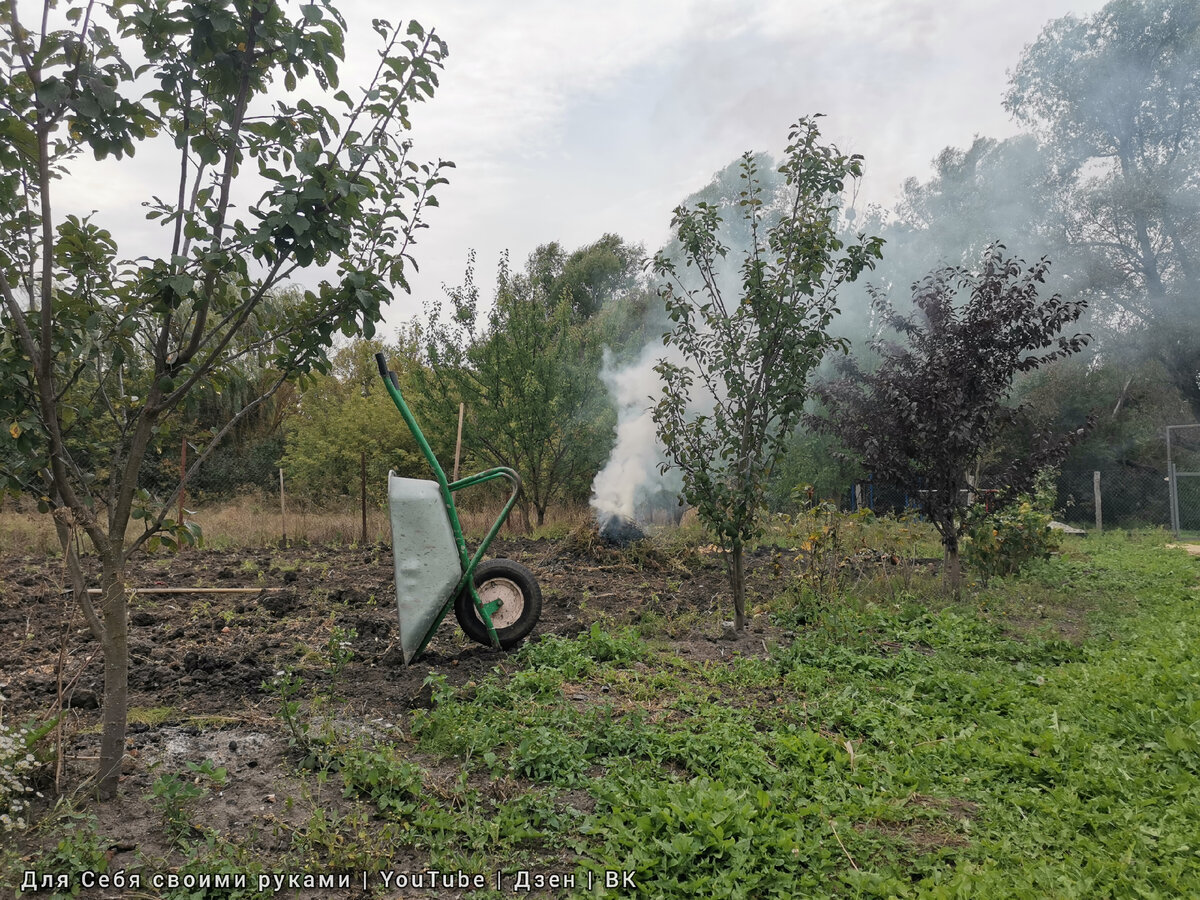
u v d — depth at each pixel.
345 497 20.72
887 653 6.45
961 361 8.32
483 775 4.07
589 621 7.41
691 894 3.07
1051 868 3.20
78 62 3.05
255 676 5.42
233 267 3.36
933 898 3.00
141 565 10.92
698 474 6.93
